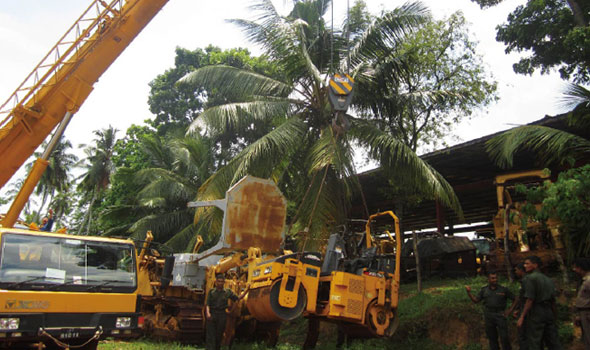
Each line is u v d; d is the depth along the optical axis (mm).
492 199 23594
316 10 18203
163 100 38812
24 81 10414
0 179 10156
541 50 18219
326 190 15562
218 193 15039
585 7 16766
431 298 11695
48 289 7121
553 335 7090
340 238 10219
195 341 11281
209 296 8727
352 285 9258
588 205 9406
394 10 16297
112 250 8016
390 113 17750
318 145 14414
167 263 9445
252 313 9328
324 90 16641
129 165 40219
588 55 15109
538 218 10289
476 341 9586
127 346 10000
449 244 16078
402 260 17156
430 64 20359
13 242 7152
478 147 15438
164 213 26609
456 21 20703
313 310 9188
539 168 13977
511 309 7824
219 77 16719
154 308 12719
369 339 10523
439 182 14406
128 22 10953
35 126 10344
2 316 6645
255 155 14430
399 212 19344
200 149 25438
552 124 13227
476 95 20078
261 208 10453
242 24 16812
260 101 16188
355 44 17203
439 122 21406
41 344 7176
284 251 10641
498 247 12891
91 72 10680
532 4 17469
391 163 15375
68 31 10773
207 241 21469
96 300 7469
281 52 16359
